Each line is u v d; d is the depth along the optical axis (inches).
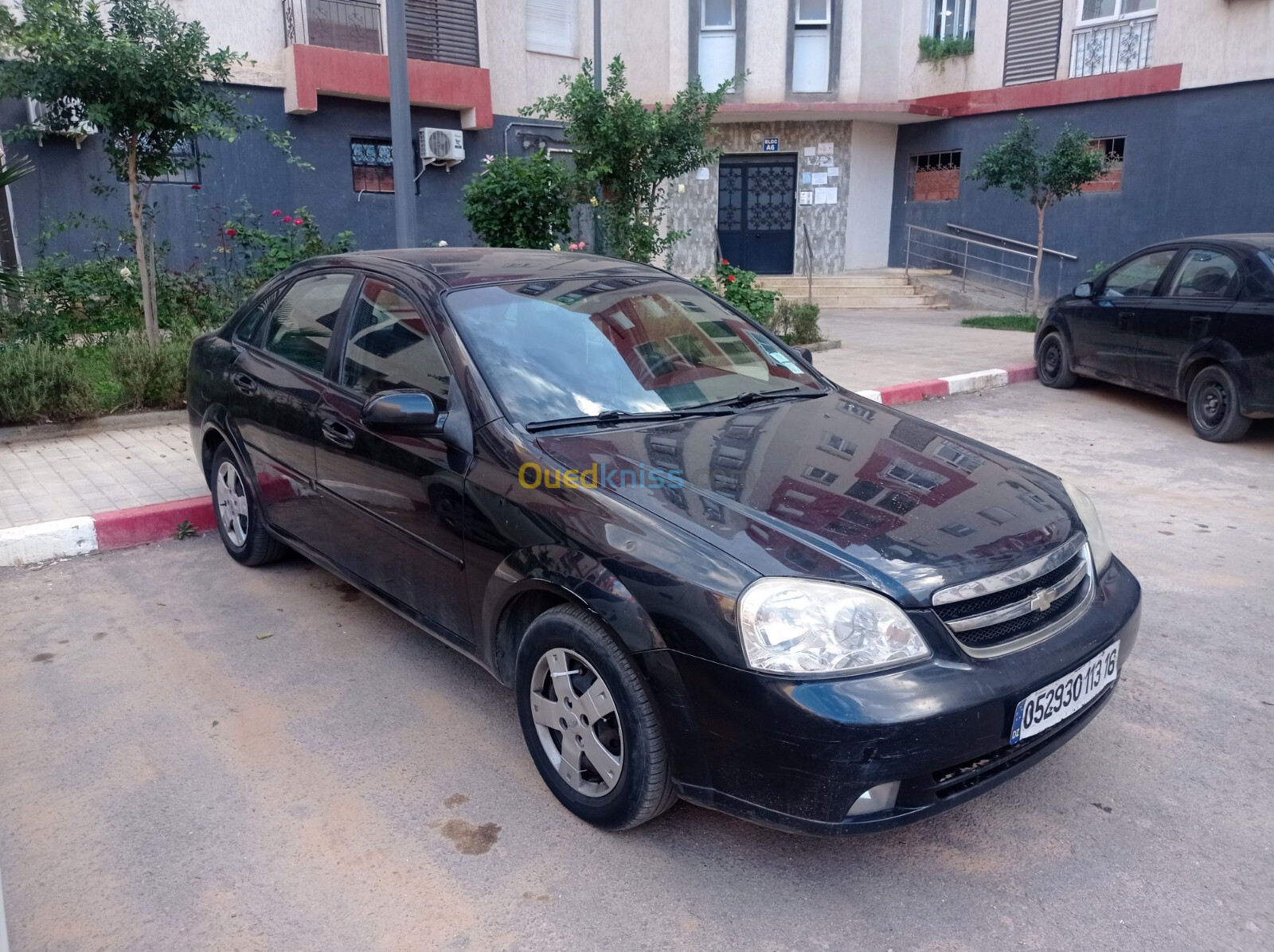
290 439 165.0
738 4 698.8
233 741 134.5
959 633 102.5
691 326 161.5
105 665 155.6
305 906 103.1
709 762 102.7
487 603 124.6
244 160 510.9
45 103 320.2
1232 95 590.2
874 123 758.5
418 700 146.0
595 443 126.0
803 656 97.3
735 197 762.8
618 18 675.4
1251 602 186.2
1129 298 352.8
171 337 340.8
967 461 135.0
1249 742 137.3
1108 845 115.2
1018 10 690.2
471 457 127.6
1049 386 404.8
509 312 144.9
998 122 705.6
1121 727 141.3
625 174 422.9
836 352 475.2
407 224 334.0
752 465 123.6
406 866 109.7
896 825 99.8
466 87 570.3
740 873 109.6
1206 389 314.7
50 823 116.2
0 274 342.0
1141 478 273.0
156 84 311.4
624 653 106.9
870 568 102.0
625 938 99.3
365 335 155.3
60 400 279.1
